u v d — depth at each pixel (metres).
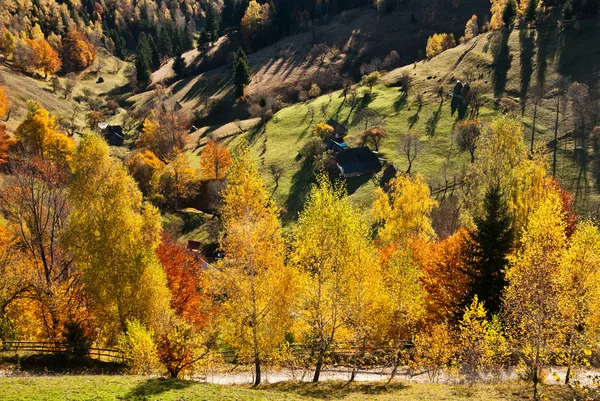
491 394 20.95
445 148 106.88
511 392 20.98
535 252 22.17
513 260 26.09
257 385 25.98
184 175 101.19
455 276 35.31
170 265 41.94
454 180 91.31
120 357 29.56
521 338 22.64
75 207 27.52
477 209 39.69
